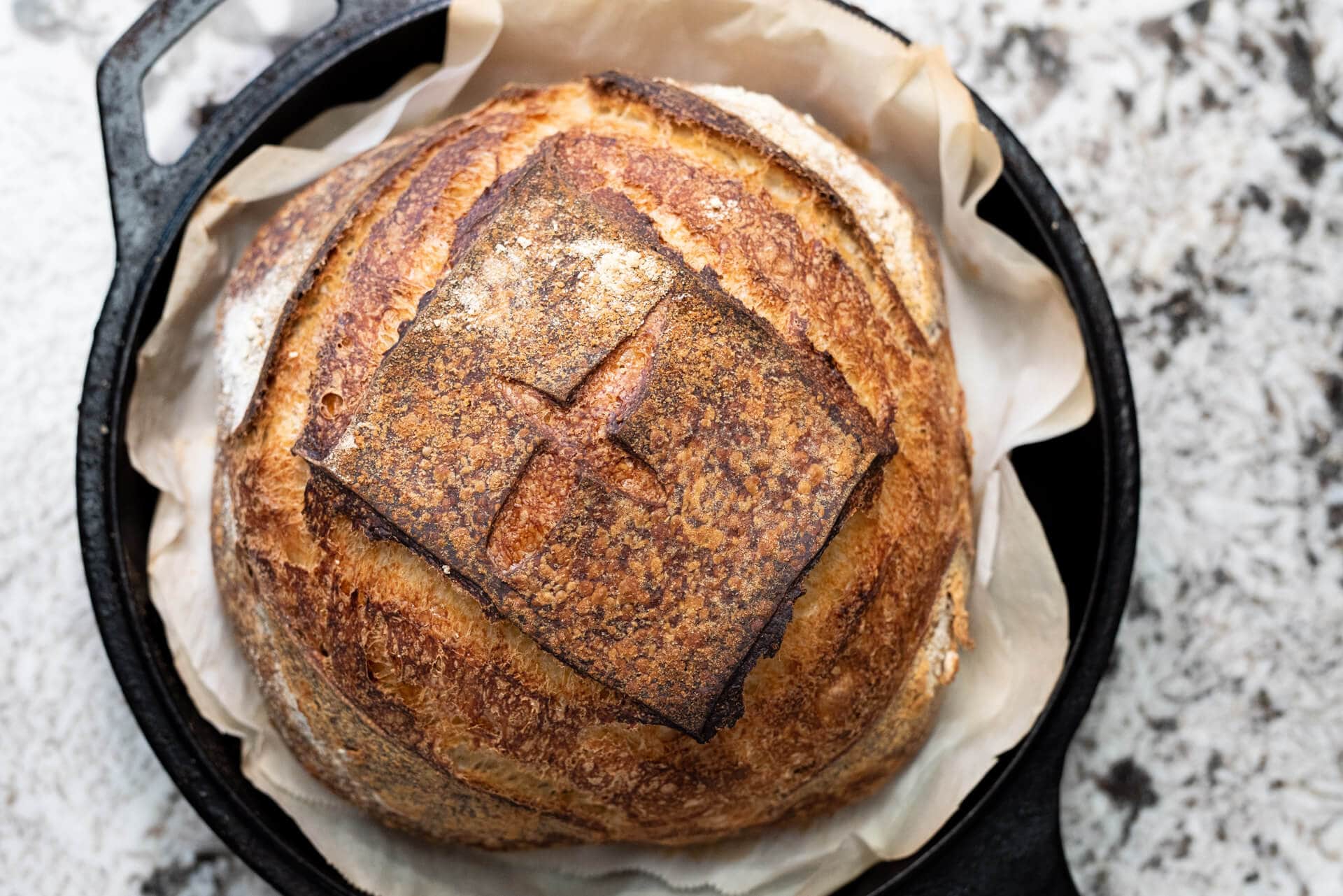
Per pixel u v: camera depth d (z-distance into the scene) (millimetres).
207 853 528
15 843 525
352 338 430
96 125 538
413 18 483
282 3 534
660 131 452
